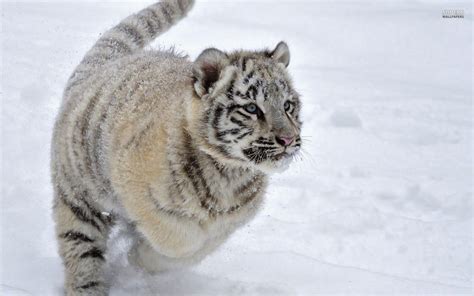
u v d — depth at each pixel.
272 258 14.32
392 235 16.34
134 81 12.60
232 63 11.52
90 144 12.37
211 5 39.06
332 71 30.19
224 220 11.91
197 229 11.74
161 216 11.58
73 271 12.78
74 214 12.85
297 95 12.04
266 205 17.34
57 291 12.46
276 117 11.23
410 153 21.98
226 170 11.57
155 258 12.74
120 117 12.09
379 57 33.50
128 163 11.57
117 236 13.95
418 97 27.77
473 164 21.47
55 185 13.11
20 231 14.20
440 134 23.75
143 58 13.50
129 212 11.91
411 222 16.89
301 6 41.19
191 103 11.41
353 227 16.48
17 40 26.23
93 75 13.62
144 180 11.45
